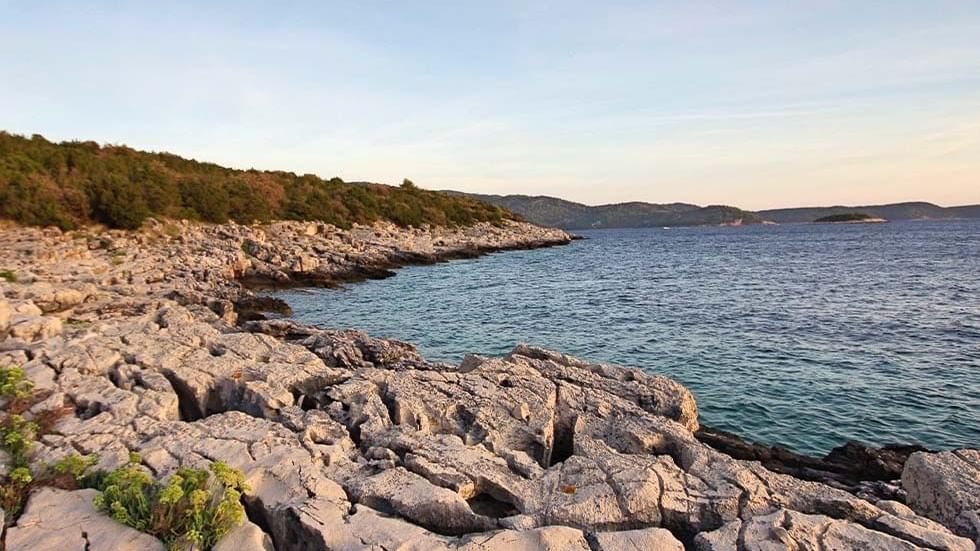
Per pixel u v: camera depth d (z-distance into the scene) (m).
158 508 7.15
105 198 45.12
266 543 7.24
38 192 42.28
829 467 12.16
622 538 7.22
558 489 8.95
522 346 17.19
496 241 84.00
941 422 15.29
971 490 8.70
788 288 38.88
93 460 8.57
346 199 77.31
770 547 7.14
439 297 37.03
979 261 54.34
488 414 12.31
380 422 11.70
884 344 22.75
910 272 46.47
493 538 7.13
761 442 14.40
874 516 8.26
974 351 21.41
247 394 12.82
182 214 53.12
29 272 27.48
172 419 12.04
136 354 14.51
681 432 11.37
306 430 10.66
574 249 86.56
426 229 80.38
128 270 33.06
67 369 13.16
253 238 48.56
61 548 6.65
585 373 15.17
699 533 7.73
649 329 26.56
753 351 22.17
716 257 68.75
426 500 8.15
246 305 30.89
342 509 7.80
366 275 46.91
